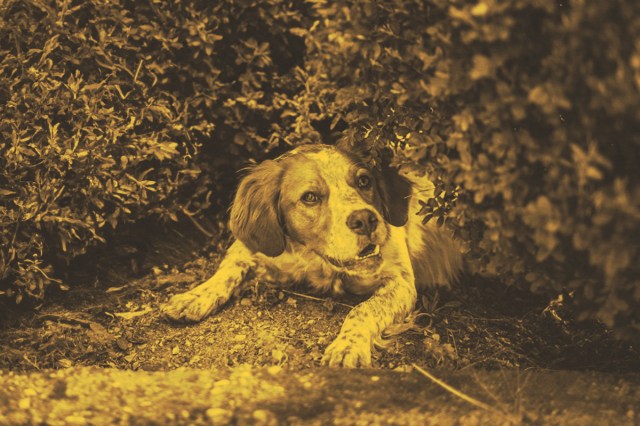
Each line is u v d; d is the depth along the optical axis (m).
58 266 1.78
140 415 1.35
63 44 1.72
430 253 1.77
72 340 1.64
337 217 1.63
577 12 1.21
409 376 1.43
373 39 1.43
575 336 1.64
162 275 1.79
